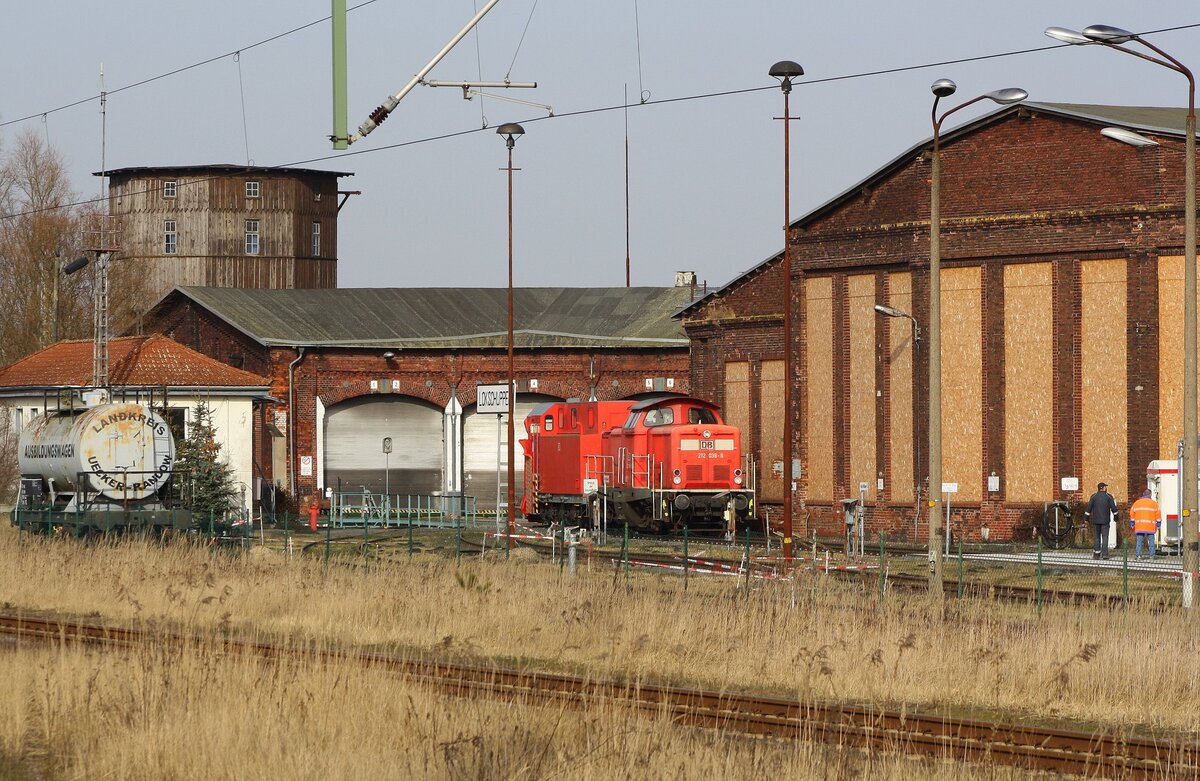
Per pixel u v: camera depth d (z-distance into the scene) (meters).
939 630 39.19
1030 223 83.81
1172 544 75.50
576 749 26.03
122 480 73.81
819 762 25.52
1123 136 57.97
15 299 155.75
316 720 28.20
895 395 89.44
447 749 25.08
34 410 103.62
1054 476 83.31
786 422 72.06
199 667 31.81
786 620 42.00
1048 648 37.09
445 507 122.69
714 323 108.19
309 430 124.50
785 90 73.62
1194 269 53.34
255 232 172.38
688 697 33.06
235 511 94.88
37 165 163.88
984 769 26.17
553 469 100.81
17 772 27.09
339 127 48.62
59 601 52.56
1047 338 83.69
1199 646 37.91
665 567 63.00
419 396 127.38
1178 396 80.00
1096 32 51.31
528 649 41.72
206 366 101.69
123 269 162.50
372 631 44.50
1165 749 28.91
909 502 88.69
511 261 91.25
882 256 89.81
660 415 89.38
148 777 25.97
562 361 128.50
